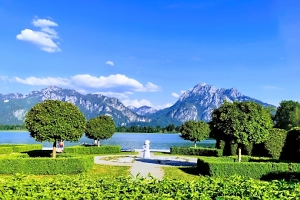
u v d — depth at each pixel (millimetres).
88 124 33812
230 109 17688
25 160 16094
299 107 54125
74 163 16562
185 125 35906
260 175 16078
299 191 5836
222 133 18469
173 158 28250
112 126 34500
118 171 18047
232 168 16203
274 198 5348
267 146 25156
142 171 18266
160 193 5734
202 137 35094
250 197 5449
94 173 17094
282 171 16000
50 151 22828
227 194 5719
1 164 15859
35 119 17641
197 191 5719
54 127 17516
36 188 6027
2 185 5922
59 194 5582
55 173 16266
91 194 5645
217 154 30719
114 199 5305
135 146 52125
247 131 17266
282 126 53906
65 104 18484
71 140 18422
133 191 5734
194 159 27453
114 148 33750
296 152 23250
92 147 32438
